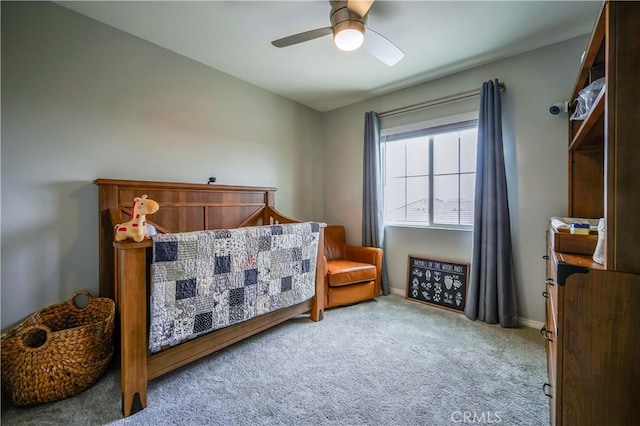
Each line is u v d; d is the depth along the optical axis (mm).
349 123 3693
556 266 970
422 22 1984
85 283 2000
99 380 1656
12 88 1728
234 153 2924
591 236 1117
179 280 1533
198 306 1615
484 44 2266
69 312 1897
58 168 1893
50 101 1856
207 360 1880
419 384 1627
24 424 1333
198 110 2621
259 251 1928
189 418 1373
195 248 1585
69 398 1501
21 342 1485
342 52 2436
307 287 2332
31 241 1799
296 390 1578
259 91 3156
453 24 2012
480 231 2518
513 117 2439
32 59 1787
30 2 1776
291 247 2164
